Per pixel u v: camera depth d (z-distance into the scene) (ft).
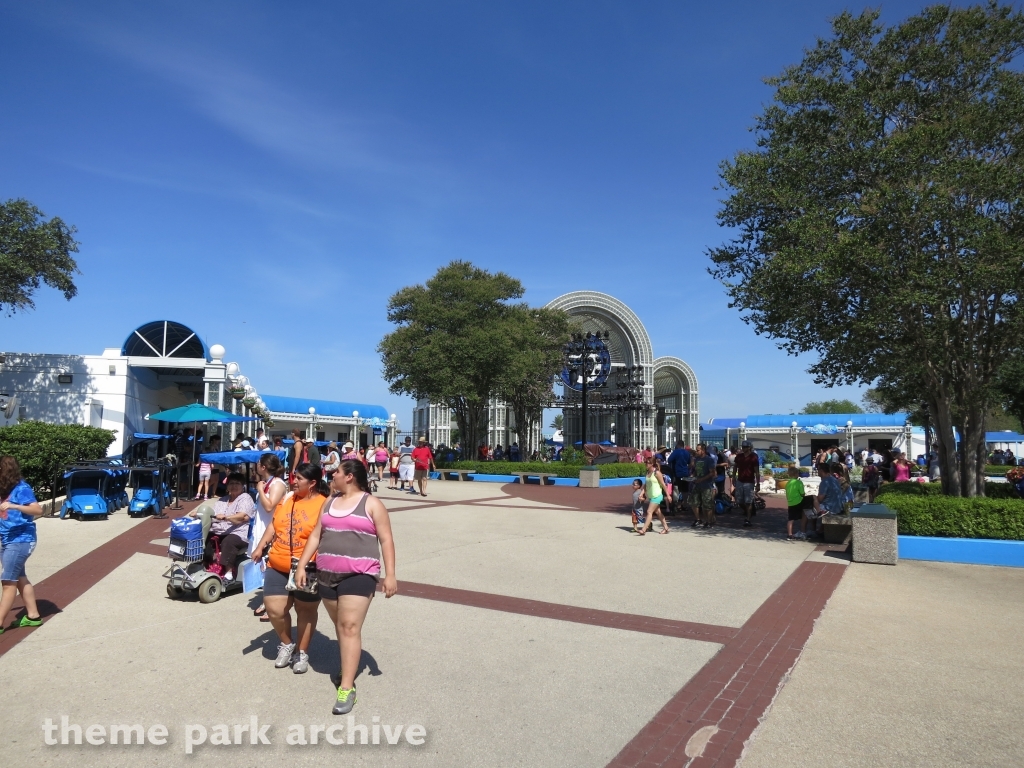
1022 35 38.27
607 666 18.66
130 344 71.61
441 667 18.40
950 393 43.93
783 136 42.63
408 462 71.46
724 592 27.30
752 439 187.62
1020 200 35.17
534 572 30.66
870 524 33.60
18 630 21.25
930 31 39.73
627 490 78.95
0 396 58.39
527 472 92.22
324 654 19.40
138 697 16.26
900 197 34.81
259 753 13.55
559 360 117.60
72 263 60.29
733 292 42.57
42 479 48.70
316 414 169.78
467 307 102.58
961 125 36.06
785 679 17.83
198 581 24.26
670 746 14.05
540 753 13.67
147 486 47.21
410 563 32.30
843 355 39.75
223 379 70.54
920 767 13.23
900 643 20.93
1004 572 31.73
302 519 17.94
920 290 35.24
